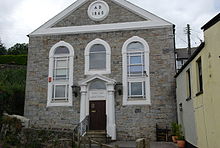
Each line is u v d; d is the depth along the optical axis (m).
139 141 6.13
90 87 17.50
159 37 17.39
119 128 16.61
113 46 17.81
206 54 9.17
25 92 18.44
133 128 16.47
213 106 8.54
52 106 17.73
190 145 12.38
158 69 17.00
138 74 17.22
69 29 18.69
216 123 8.25
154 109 16.52
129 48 17.72
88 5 18.80
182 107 14.34
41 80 18.33
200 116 10.35
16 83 24.50
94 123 16.86
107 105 16.83
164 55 17.09
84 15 18.72
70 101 17.53
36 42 19.02
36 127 16.83
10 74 27.22
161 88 16.72
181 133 14.30
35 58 18.77
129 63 17.50
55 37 18.81
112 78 17.36
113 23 18.14
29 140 14.23
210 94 8.83
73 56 18.19
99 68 17.78
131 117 16.64
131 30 17.83
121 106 16.88
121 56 17.58
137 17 17.95
